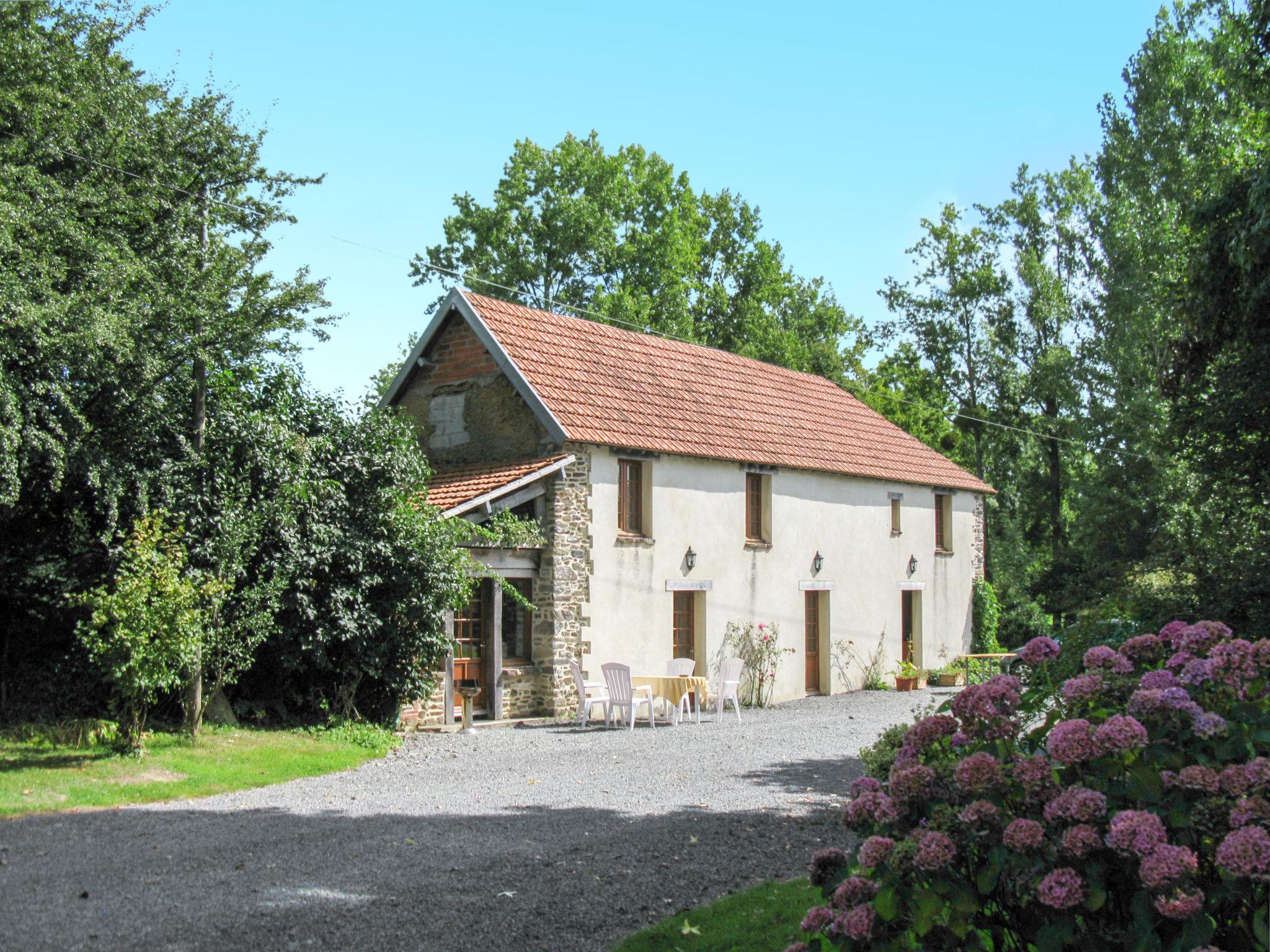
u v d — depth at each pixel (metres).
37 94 13.45
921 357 42.72
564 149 36.03
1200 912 4.14
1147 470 28.05
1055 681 6.34
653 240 36.78
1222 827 4.30
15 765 11.65
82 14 14.79
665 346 24.97
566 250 35.16
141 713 12.73
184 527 13.97
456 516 17.45
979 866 4.60
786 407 25.92
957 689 25.61
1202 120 27.80
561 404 19.56
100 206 13.67
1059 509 39.22
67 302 12.26
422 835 9.45
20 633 13.87
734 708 20.91
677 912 7.42
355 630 15.28
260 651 15.33
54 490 12.33
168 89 15.29
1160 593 13.98
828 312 45.09
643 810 10.91
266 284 14.49
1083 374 33.81
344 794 11.41
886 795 5.14
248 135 14.96
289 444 15.02
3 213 11.95
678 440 20.92
